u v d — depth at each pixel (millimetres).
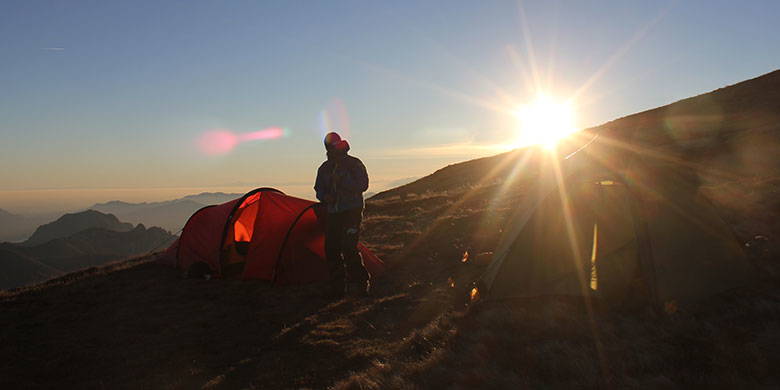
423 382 5660
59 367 7516
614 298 7191
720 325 6105
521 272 7867
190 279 11805
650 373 5246
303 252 11180
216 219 12508
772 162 18328
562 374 5414
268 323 8820
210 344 8109
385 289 10180
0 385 6938
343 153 9742
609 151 8148
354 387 5828
